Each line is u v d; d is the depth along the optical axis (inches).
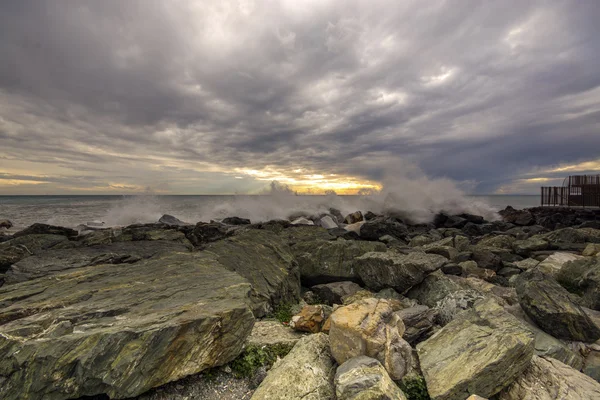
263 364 208.7
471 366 174.4
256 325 266.1
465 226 911.7
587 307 299.4
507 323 207.2
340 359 193.2
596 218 1043.9
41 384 157.3
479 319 220.8
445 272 418.0
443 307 277.6
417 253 391.9
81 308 211.2
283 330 260.2
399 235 741.9
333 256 423.2
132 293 241.9
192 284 262.8
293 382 175.5
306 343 211.8
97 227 964.0
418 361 199.6
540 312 242.1
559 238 573.6
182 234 567.5
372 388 154.5
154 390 178.4
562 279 383.2
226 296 238.7
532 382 176.1
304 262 422.9
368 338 187.2
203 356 187.6
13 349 165.2
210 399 178.9
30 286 255.9
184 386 184.9
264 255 395.9
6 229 948.6
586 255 462.9
